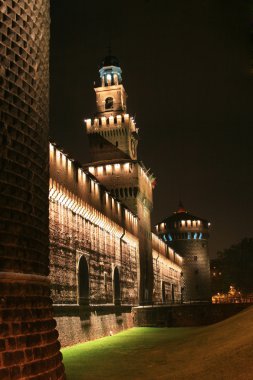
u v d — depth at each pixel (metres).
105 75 78.25
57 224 36.22
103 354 28.78
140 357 26.31
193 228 112.62
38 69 15.55
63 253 36.81
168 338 39.03
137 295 62.22
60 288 35.44
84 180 43.50
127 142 73.19
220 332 27.64
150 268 73.44
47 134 16.62
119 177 68.12
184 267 110.38
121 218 56.88
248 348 19.70
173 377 18.67
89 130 74.88
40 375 12.77
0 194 12.46
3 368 11.48
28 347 12.55
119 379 19.75
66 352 30.75
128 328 54.59
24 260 13.28
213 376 17.23
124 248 58.03
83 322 39.34
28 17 14.88
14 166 13.24
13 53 13.80
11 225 12.77
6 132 13.02
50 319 14.63
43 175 15.55
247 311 32.38
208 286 110.81
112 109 76.19
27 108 14.37
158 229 116.12
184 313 56.69
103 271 47.62
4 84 13.18
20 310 12.59
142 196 70.31
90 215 44.44
